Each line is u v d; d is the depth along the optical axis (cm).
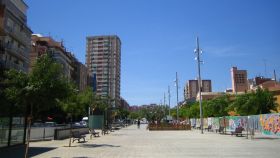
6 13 5656
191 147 2308
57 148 2231
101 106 5969
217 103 6944
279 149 2117
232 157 1681
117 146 2417
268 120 3841
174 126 6216
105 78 13200
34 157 1691
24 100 1470
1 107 1692
